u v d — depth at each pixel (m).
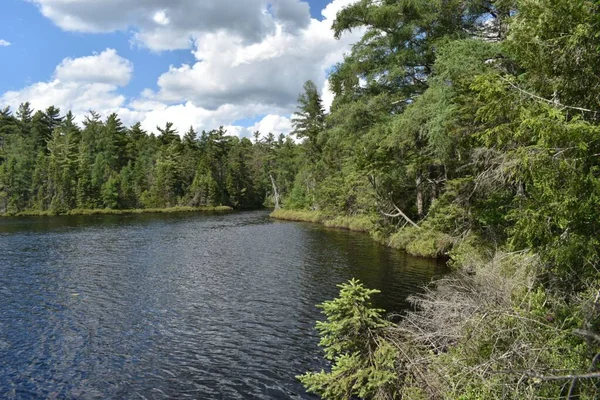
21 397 8.18
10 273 19.23
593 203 5.46
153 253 25.00
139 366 9.48
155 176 81.88
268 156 90.44
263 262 21.53
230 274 18.78
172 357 9.94
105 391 8.41
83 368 9.41
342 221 40.09
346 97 24.72
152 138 100.38
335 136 26.06
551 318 5.61
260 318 12.59
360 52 22.44
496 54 14.39
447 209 18.00
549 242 5.94
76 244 29.12
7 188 62.50
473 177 13.84
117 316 12.95
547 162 5.71
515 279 6.79
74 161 74.00
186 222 49.66
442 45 18.66
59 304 14.23
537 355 4.62
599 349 4.29
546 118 5.54
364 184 30.70
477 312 6.04
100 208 70.19
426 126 17.39
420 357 6.19
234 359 9.77
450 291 7.80
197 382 8.71
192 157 88.38
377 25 21.81
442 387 5.56
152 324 12.20
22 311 13.45
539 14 6.39
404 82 23.33
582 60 6.07
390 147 22.05
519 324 5.26
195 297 14.98
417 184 24.34
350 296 6.70
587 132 5.34
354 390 6.76
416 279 16.08
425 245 20.69
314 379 6.93
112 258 23.27
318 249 25.36
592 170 5.77
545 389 4.57
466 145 13.47
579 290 6.08
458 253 15.30
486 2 19.09
